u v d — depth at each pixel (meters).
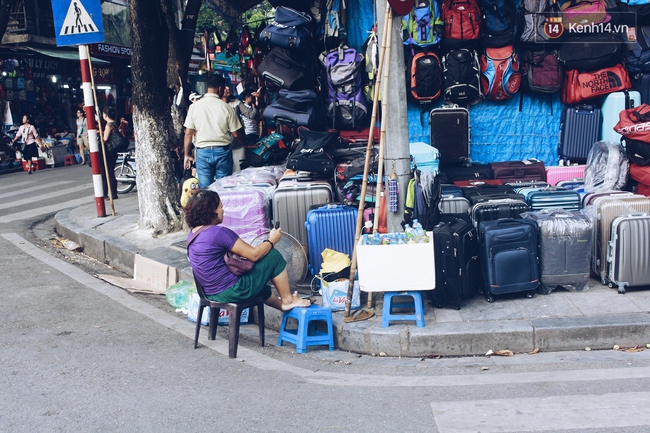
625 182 7.48
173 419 4.13
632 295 6.03
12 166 20.00
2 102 20.36
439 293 5.84
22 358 5.24
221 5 11.03
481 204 6.80
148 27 8.61
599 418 3.96
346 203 7.23
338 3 8.51
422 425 3.98
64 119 24.48
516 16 8.53
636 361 4.98
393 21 6.01
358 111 8.52
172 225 8.95
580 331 5.32
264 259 5.56
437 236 5.78
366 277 5.50
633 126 7.27
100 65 25.61
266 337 6.03
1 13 18.23
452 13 8.33
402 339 5.40
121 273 8.35
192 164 9.16
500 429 3.88
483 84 8.62
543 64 8.59
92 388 4.64
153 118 8.94
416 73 8.41
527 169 8.29
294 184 7.31
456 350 5.37
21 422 4.11
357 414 4.18
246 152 9.41
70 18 9.70
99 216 10.31
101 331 5.94
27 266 8.13
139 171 9.05
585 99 8.70
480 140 9.03
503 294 6.14
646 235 6.00
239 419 4.12
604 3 8.45
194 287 6.89
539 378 4.70
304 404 4.35
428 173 7.15
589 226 6.05
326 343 5.59
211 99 8.56
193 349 5.55
